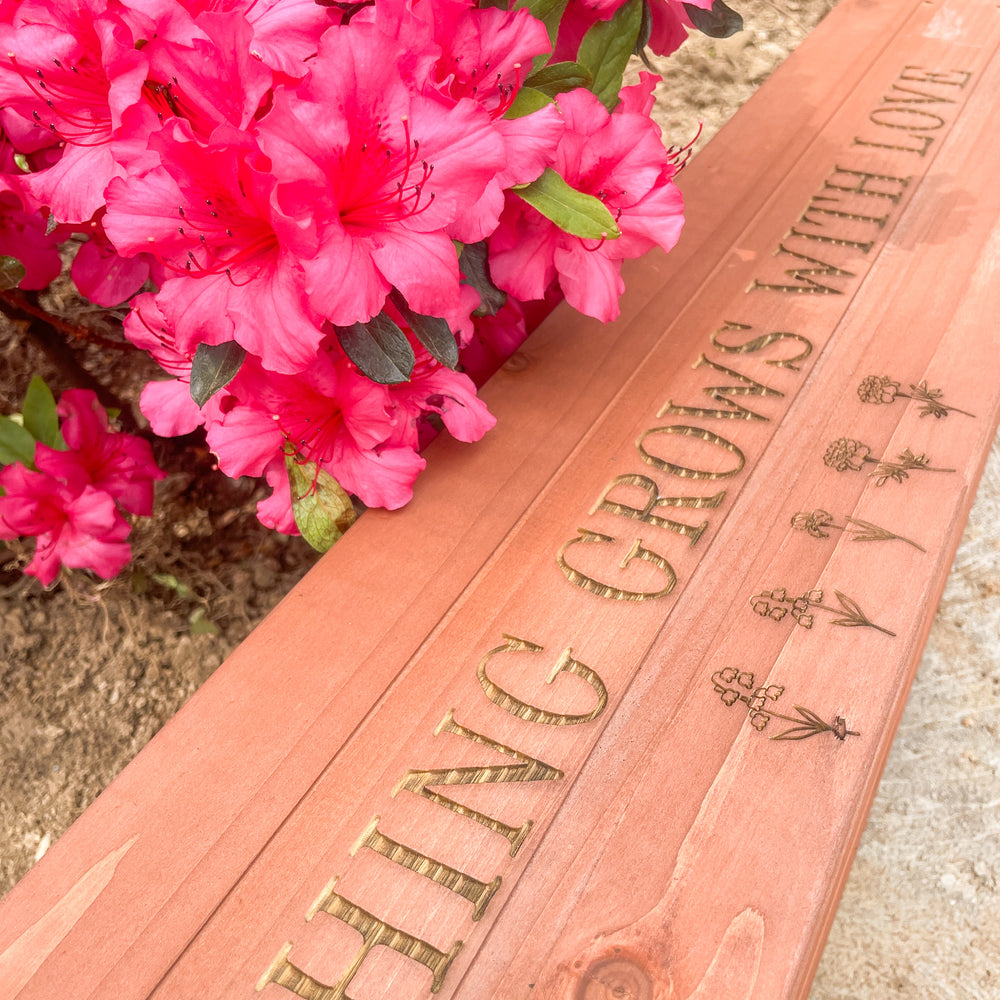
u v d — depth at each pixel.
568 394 0.48
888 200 0.56
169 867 0.36
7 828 0.60
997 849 0.56
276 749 0.38
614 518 0.44
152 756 0.38
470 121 0.37
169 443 0.69
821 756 0.37
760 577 0.42
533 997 0.33
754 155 0.59
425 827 0.37
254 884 0.36
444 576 0.42
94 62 0.39
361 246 0.38
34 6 0.38
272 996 0.34
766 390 0.47
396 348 0.40
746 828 0.36
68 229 0.50
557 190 0.42
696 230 0.55
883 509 0.43
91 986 0.34
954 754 0.59
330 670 0.40
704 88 0.89
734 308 0.51
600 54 0.48
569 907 0.35
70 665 0.64
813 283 0.52
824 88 0.63
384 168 0.38
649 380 0.48
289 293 0.37
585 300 0.46
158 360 0.46
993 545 0.66
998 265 0.52
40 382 0.57
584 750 0.38
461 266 0.45
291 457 0.45
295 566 0.66
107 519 0.55
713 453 0.45
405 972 0.34
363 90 0.36
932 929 0.54
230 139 0.35
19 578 0.66
